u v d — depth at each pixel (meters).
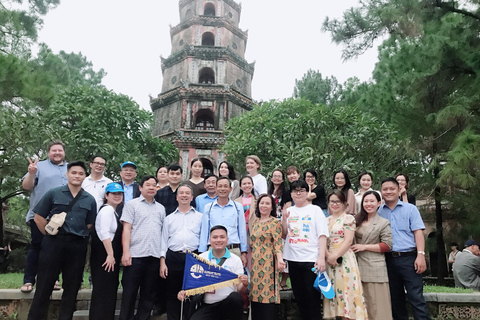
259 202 5.67
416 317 5.37
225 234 5.33
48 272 5.14
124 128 18.08
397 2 10.23
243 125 17.42
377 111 16.27
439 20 11.27
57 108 16.31
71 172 5.37
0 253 17.75
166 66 27.06
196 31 26.89
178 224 5.79
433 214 16.34
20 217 20.78
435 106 13.77
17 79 12.57
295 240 5.48
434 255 19.36
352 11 10.53
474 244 9.54
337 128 14.59
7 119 12.52
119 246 5.54
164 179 7.24
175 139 23.27
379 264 5.39
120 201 5.64
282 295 6.59
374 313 5.23
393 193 5.84
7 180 15.24
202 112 24.86
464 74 12.41
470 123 11.37
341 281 5.21
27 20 15.07
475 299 6.59
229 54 25.94
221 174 7.34
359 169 13.55
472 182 9.98
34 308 5.05
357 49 10.96
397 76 15.76
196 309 5.30
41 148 13.70
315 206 5.61
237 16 29.64
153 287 5.53
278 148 14.88
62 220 5.15
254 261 5.46
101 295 5.29
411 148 13.53
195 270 5.17
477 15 11.40
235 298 5.14
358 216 5.80
